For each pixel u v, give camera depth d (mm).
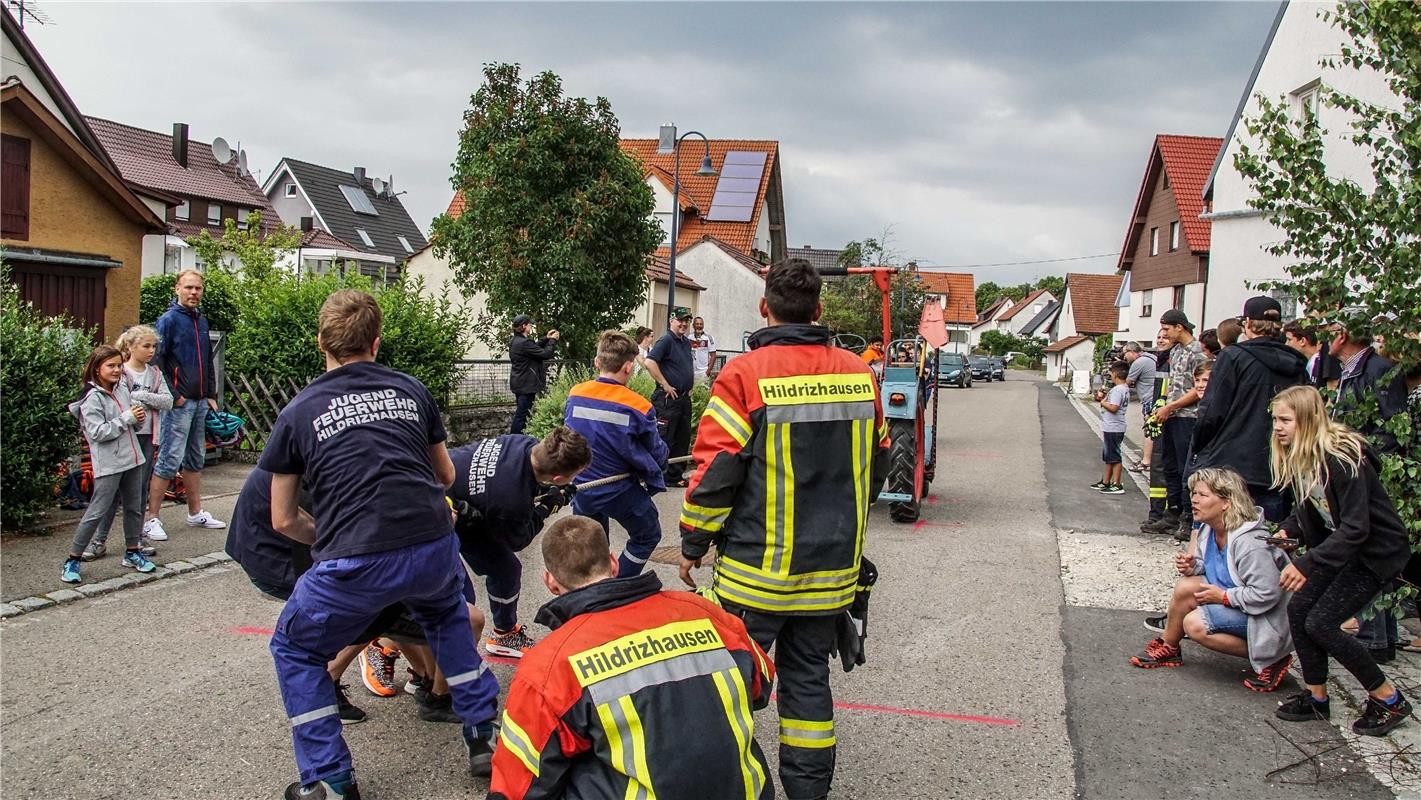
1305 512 4363
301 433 3273
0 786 3555
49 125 12578
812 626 3299
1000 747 4062
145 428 6559
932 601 6215
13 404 6941
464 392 13805
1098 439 16969
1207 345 8094
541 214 16000
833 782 3732
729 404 3193
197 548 6926
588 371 12469
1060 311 65500
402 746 3988
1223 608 4758
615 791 2447
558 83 16344
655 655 2576
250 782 3635
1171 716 4391
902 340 10578
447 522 3482
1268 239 16188
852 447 3309
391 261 39469
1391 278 4941
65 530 7281
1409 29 4887
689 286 25891
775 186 35969
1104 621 5828
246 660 4863
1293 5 14984
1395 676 4801
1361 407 5023
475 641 3818
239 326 11359
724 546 3277
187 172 40719
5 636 5121
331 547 3273
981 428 19031
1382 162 5102
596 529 2836
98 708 4258
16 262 12484
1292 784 3736
